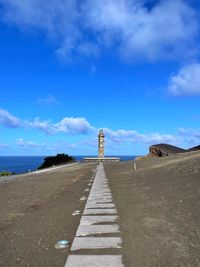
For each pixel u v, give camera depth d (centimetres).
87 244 776
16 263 669
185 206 1133
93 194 1627
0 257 708
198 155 3036
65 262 665
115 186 1958
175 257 672
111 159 7906
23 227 980
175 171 2247
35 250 750
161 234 837
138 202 1312
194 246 730
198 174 1869
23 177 3575
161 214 1055
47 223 1023
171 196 1355
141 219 1011
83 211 1174
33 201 1524
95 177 2717
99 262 659
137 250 725
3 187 2430
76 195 1656
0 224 1034
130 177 2438
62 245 767
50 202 1468
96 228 923
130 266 637
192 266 622
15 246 785
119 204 1304
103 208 1223
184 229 866
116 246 758
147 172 2614
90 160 8000
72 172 3706
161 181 1892
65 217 1101
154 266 632
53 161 7825
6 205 1445
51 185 2297
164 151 5784
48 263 664
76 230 915
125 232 875
